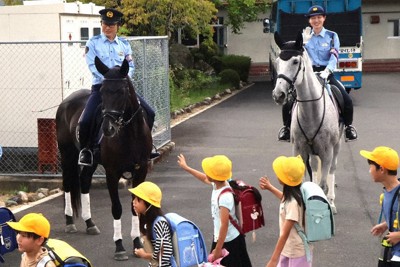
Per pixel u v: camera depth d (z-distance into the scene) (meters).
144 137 9.13
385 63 38.34
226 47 39.22
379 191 12.40
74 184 10.16
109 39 9.43
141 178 9.38
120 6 24.94
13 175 13.52
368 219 10.62
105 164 9.03
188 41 36.09
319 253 9.02
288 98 10.14
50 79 14.47
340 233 9.89
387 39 39.62
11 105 14.57
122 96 8.55
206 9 26.11
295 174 6.41
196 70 30.45
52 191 12.95
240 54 39.28
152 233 6.39
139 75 14.06
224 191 6.73
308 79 9.82
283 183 6.46
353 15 23.61
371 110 22.48
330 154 10.19
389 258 6.16
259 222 6.89
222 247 6.73
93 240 9.80
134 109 8.93
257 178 13.44
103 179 13.02
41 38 14.89
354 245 9.35
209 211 11.09
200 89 28.72
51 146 13.45
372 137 17.59
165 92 16.36
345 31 23.66
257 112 22.95
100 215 11.11
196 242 6.51
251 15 35.28
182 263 6.39
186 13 25.22
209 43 30.20
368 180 13.27
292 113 10.45
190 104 24.27
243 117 21.81
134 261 8.84
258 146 16.83
